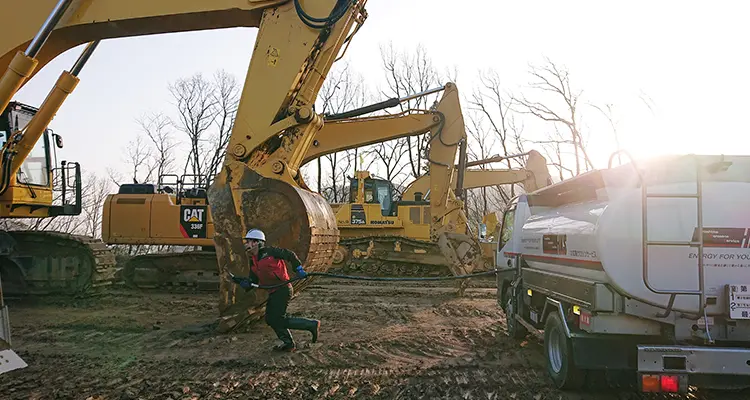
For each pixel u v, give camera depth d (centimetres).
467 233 1602
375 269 1622
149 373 617
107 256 1202
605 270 491
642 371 467
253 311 801
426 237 1806
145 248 2389
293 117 815
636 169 478
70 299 1141
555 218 668
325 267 851
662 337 505
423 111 1563
